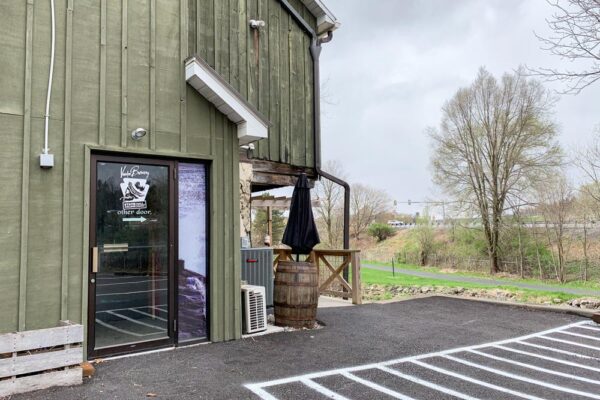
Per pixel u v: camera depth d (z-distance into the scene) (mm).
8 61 3828
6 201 3732
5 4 3848
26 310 3752
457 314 6773
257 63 7508
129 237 4391
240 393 3367
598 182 17484
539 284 17688
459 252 23344
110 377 3670
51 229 3916
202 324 4879
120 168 4383
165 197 4664
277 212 22516
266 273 7047
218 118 5059
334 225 27719
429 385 3619
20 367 3295
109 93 4320
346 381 3676
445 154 22859
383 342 4988
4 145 3758
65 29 4117
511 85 20953
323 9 8391
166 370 3877
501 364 4230
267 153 7469
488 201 21719
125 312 4320
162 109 4645
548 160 19906
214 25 6938
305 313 5609
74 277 4004
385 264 26875
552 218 19406
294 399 3271
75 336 3545
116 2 4422
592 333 5551
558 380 3787
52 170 3961
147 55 4582
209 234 4949
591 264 18156
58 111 4027
